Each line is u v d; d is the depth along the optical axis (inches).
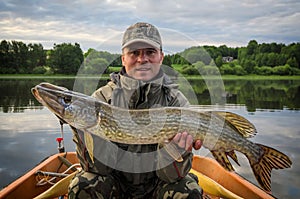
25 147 124.3
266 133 166.2
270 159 39.8
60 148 64.1
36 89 32.7
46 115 211.9
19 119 195.0
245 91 399.2
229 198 43.4
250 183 48.7
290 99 336.2
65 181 42.4
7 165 102.2
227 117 37.8
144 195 38.8
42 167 53.0
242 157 107.4
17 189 44.4
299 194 82.7
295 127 181.3
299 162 113.0
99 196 35.6
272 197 42.5
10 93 347.6
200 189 36.6
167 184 36.9
